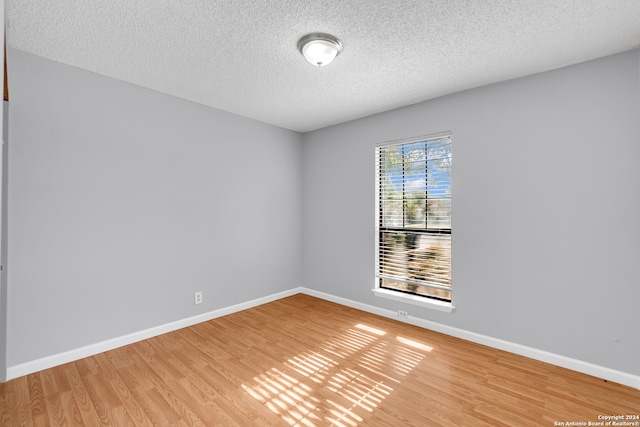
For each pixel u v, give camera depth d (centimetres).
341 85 291
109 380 232
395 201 356
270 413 200
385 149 365
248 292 389
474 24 202
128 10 190
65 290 255
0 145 72
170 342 293
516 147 272
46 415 195
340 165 407
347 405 207
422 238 334
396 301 351
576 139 246
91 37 218
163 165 311
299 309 385
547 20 197
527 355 266
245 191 384
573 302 247
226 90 304
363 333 314
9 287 231
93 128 268
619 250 230
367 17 196
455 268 306
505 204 278
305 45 219
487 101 287
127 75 274
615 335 232
